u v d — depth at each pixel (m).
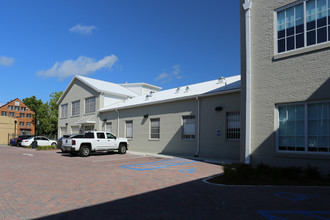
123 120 24.89
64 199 6.56
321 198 6.54
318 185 8.17
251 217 5.09
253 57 11.59
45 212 5.50
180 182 8.75
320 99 9.41
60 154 20.09
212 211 5.50
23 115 74.62
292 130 10.22
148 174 10.37
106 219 5.03
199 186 8.10
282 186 8.04
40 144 31.30
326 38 9.51
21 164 13.66
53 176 9.95
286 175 9.12
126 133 24.55
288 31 10.63
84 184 8.43
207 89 18.47
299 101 9.98
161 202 6.23
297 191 7.34
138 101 25.11
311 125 9.71
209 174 10.36
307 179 8.99
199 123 17.47
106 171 11.18
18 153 21.33
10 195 6.99
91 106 30.08
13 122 49.69
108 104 29.09
